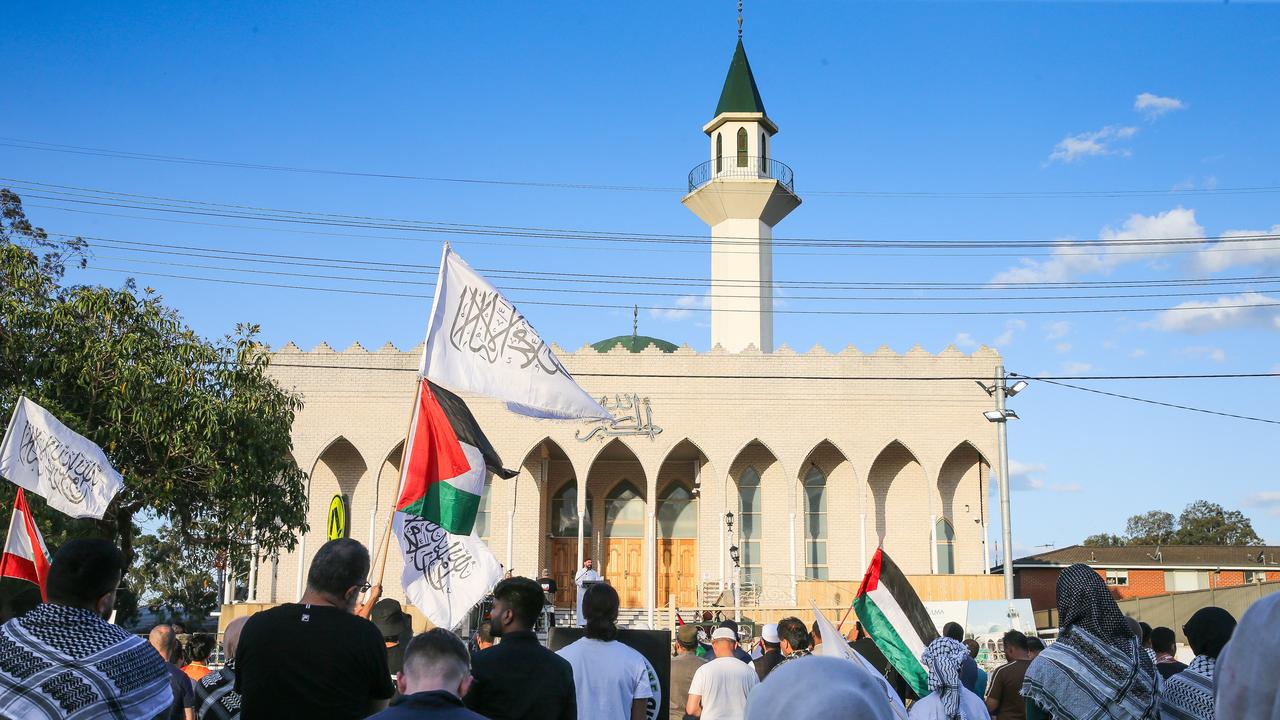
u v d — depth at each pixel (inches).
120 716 207.3
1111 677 261.1
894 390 1752.0
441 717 188.9
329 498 1790.1
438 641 198.2
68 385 861.8
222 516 941.8
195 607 1934.1
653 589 1680.6
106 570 216.5
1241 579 2037.4
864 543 1699.1
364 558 249.8
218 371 936.9
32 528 453.7
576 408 410.3
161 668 221.1
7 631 207.5
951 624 423.5
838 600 1610.5
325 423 1721.2
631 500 1883.6
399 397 1729.8
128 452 882.1
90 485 455.5
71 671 203.8
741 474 1846.7
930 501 1718.8
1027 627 1030.4
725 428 1736.0
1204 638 263.0
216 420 877.8
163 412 858.8
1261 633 115.0
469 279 407.5
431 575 382.0
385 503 1795.0
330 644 236.7
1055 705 263.3
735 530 1822.1
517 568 1770.4
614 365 1750.7
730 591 1727.4
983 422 1745.8
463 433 390.9
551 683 263.4
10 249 864.9
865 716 105.3
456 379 396.2
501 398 401.4
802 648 408.5
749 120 2057.1
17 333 836.0
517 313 411.5
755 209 2021.4
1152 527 3895.2
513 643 268.2
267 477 961.5
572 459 1716.3
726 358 1759.4
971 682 393.7
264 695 235.3
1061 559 2202.3
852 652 294.5
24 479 456.4
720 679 384.8
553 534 1866.4
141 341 879.1
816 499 1827.0
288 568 1755.7
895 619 362.3
